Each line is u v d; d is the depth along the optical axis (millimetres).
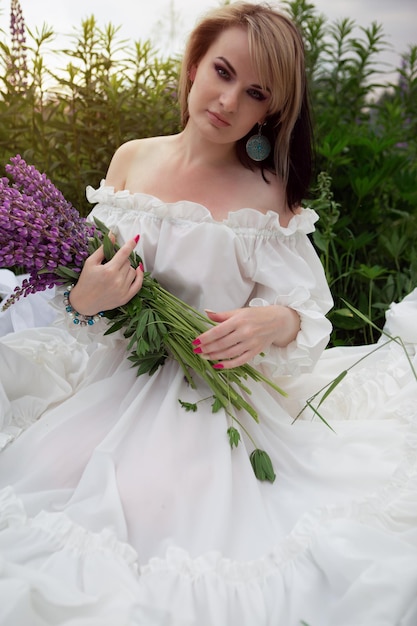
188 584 1295
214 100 1633
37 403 1812
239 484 1540
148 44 3256
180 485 1484
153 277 1705
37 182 1557
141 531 1433
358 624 1205
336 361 2047
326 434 1694
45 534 1361
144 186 1802
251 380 1774
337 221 3104
